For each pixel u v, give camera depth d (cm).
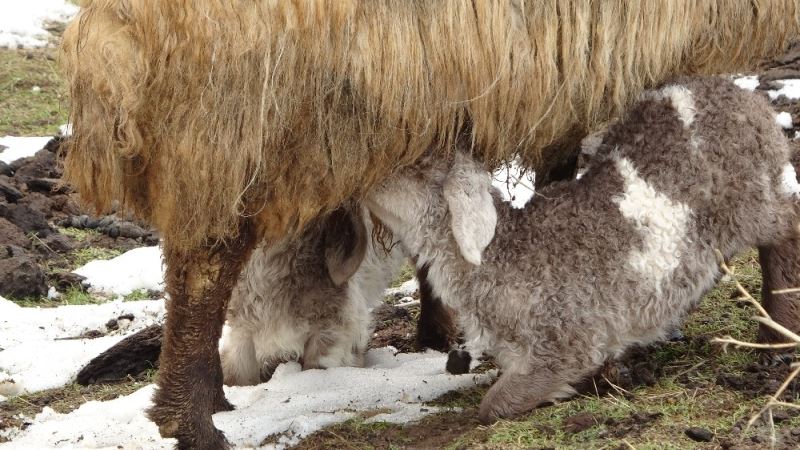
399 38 726
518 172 891
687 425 727
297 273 934
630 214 788
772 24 805
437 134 769
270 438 813
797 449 676
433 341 1041
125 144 717
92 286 1214
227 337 992
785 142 840
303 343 971
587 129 808
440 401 870
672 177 793
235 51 702
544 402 793
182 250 761
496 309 791
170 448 802
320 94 722
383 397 877
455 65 742
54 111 1709
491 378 897
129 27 705
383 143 747
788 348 832
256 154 720
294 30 707
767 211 816
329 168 744
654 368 834
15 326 1088
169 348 779
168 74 705
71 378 988
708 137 802
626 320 791
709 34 796
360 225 884
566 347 785
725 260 823
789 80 1351
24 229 1305
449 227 794
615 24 770
